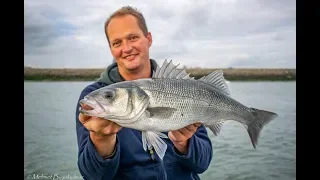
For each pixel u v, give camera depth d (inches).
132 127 27.2
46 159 67.4
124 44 32.4
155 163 31.2
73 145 70.8
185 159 30.7
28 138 69.1
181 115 28.0
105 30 34.1
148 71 34.3
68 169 67.5
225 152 68.8
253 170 64.8
